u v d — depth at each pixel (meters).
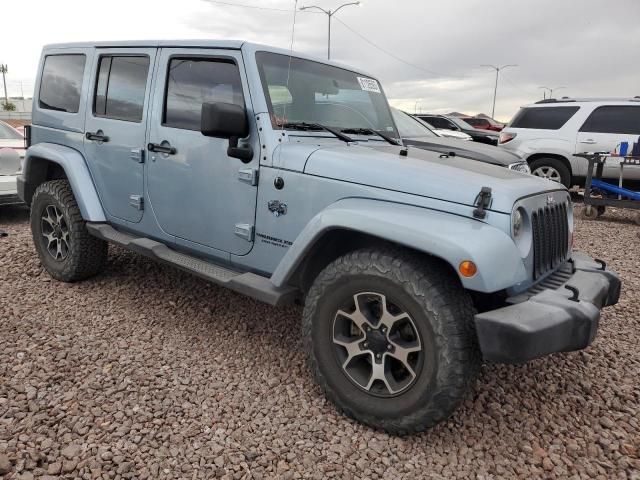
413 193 2.67
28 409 2.78
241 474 2.40
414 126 8.09
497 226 2.48
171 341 3.66
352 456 2.56
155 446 2.55
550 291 2.70
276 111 3.22
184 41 3.55
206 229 3.51
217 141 3.33
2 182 6.73
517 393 3.21
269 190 3.12
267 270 3.24
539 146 10.49
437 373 2.46
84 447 2.51
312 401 3.00
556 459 2.62
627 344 3.94
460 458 2.60
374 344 2.70
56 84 4.68
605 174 10.05
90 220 4.21
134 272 4.93
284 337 3.80
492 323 2.35
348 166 2.87
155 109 3.70
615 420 2.99
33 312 4.00
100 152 4.17
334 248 3.02
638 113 9.84
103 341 3.59
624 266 6.06
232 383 3.15
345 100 3.80
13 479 2.27
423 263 2.56
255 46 3.26
